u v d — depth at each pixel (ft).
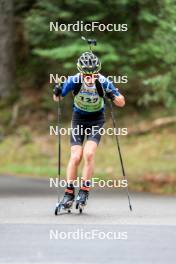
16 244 53.57
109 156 165.27
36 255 49.21
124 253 50.26
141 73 160.15
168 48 126.52
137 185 127.03
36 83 203.21
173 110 183.83
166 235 58.08
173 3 131.23
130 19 156.25
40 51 166.40
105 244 53.83
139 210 77.46
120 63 163.43
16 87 202.80
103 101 70.23
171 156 162.09
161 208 80.43
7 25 199.62
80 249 51.72
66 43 165.27
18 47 212.02
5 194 102.68
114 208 79.77
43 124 188.24
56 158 169.78
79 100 69.15
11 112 195.00
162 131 175.42
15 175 145.48
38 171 151.94
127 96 183.93
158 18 138.82
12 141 182.29
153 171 143.74
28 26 171.22
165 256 49.29
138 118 181.98
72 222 64.95
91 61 67.77
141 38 156.66
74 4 160.56
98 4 157.38
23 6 200.75
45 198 94.84
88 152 69.36
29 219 67.36
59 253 50.08
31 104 196.24
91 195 101.55
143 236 57.47
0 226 62.39
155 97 132.46
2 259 47.73
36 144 178.09
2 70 200.13
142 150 167.02
